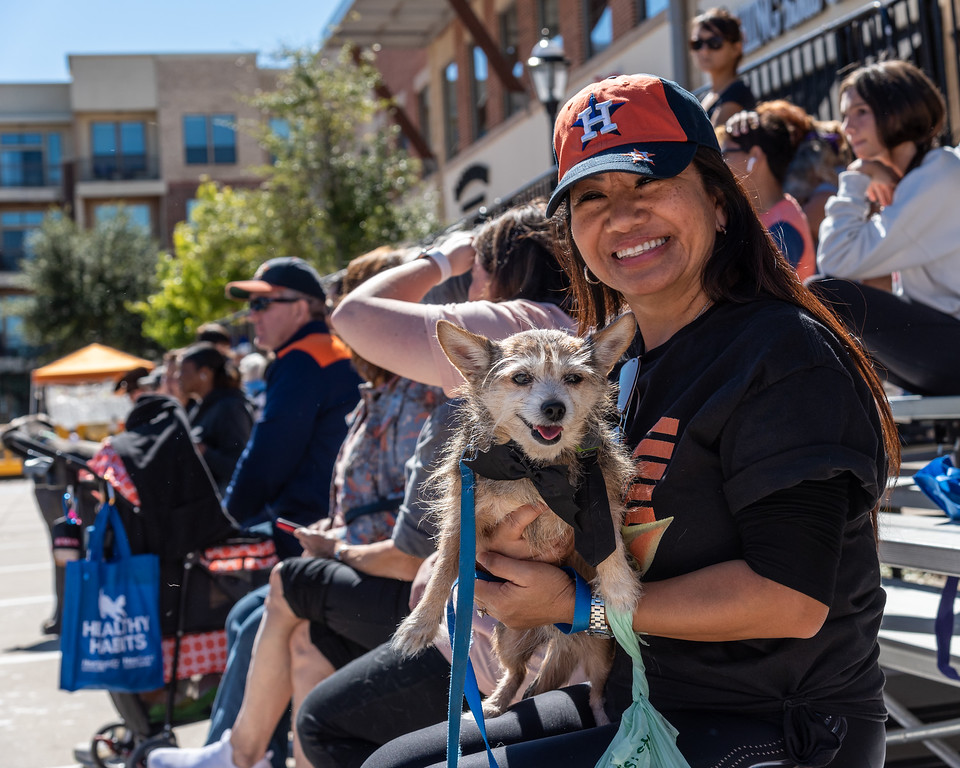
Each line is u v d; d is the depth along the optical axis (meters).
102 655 3.88
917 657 2.84
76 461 4.05
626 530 2.01
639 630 1.95
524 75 17.69
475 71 20.19
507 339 2.33
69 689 3.89
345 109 18.19
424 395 3.34
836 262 4.00
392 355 2.86
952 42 6.57
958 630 2.94
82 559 4.10
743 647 1.96
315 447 4.62
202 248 22.17
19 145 43.31
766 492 1.82
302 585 3.20
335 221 17.91
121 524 3.96
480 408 2.25
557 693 2.32
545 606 2.05
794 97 7.25
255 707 3.35
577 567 2.25
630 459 2.09
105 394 14.25
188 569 4.09
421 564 2.95
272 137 18.41
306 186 18.00
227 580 4.18
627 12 14.25
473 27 16.83
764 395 1.89
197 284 22.80
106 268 36.41
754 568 1.83
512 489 2.09
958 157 3.78
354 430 3.66
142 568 3.94
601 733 2.00
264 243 18.67
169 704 4.06
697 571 1.91
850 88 4.06
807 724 1.90
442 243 3.41
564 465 2.09
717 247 2.22
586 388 2.19
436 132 22.42
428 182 22.42
